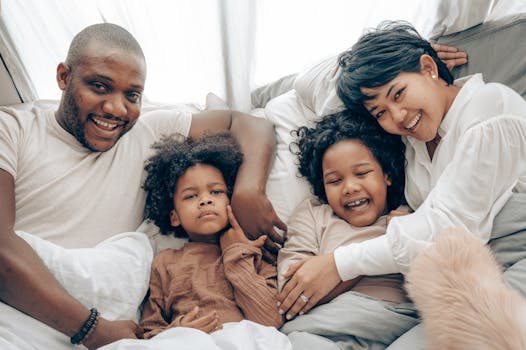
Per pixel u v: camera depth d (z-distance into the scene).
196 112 1.25
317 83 1.13
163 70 1.29
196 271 0.94
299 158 1.08
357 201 0.97
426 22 1.22
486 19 1.12
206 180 1.00
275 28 1.29
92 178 1.00
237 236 0.97
